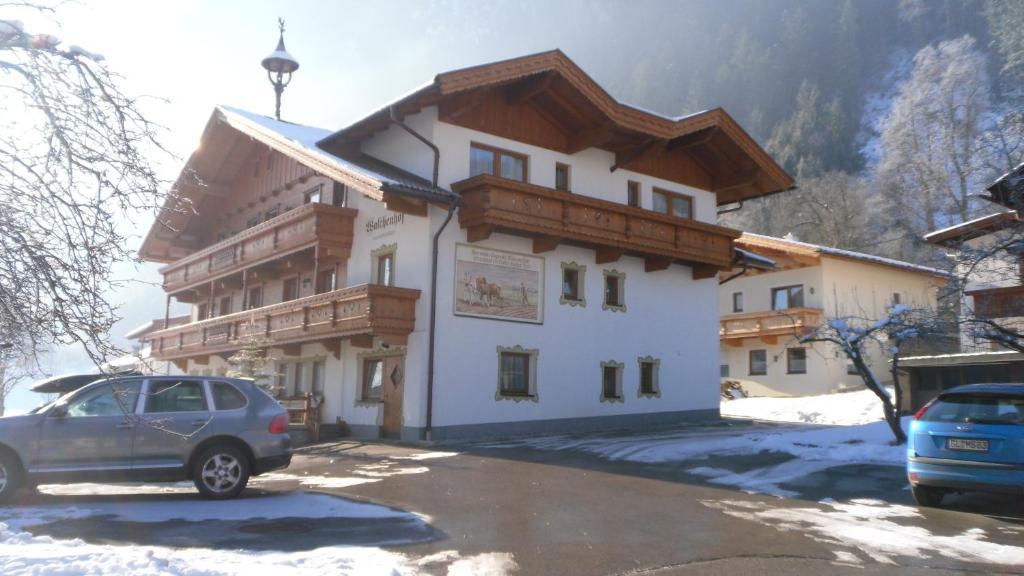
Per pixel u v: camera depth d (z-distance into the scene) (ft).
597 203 66.69
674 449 50.55
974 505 32.78
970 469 30.04
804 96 259.39
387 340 61.26
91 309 17.93
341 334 63.31
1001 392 31.09
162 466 32.42
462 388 62.03
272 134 74.02
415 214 61.62
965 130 139.03
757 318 114.52
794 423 77.77
